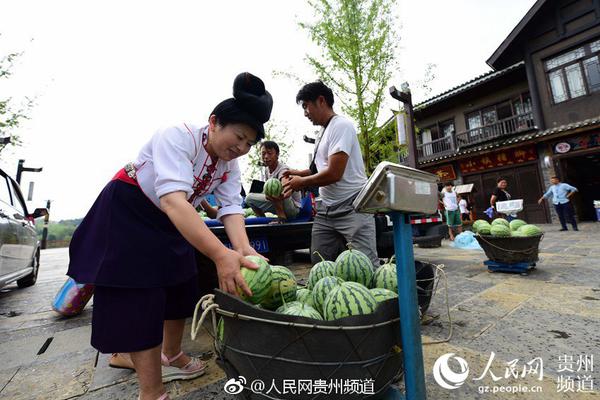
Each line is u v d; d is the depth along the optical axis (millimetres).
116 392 1834
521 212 13898
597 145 11766
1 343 2730
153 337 1450
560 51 12961
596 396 1542
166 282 1494
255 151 13000
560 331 2285
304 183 2652
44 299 4762
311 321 1064
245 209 4773
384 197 1124
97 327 1416
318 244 2973
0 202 4262
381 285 1827
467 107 17328
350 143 2570
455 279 4117
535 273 4156
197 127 1507
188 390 1794
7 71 11773
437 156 18016
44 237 25047
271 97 1476
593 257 5074
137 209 1478
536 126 13555
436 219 5961
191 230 1254
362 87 9203
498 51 14414
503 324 2479
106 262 1377
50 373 2111
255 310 1103
